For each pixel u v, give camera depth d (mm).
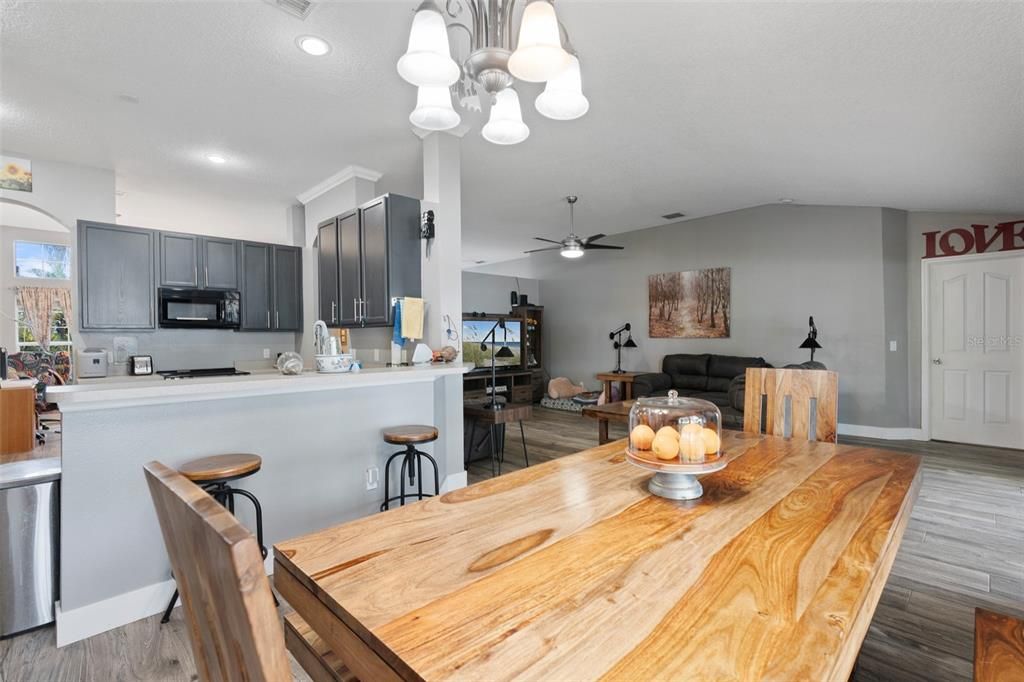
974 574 2432
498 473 4223
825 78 2555
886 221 5500
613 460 1695
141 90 2809
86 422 1955
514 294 9195
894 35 2107
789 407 2135
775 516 1155
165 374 4586
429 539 1030
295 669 1800
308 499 2551
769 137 3500
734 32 2197
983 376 5113
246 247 5059
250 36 2309
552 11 1263
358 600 790
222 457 2127
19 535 1938
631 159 4133
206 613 638
